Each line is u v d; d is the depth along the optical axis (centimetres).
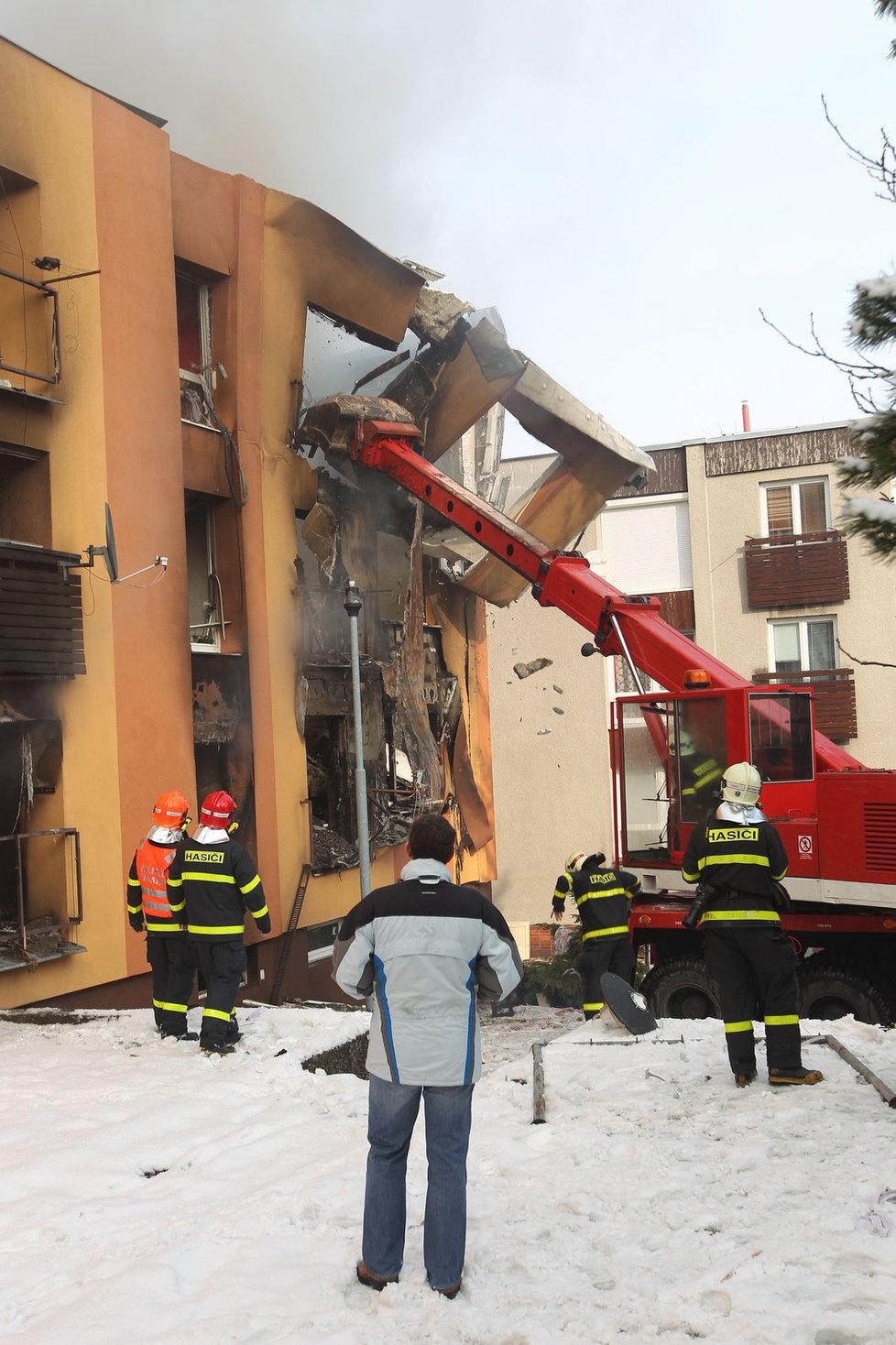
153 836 834
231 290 1350
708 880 625
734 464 2441
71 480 1077
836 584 2330
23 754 1034
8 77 1027
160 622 1164
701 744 1051
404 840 1611
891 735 2305
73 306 1090
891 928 973
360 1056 841
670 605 2475
